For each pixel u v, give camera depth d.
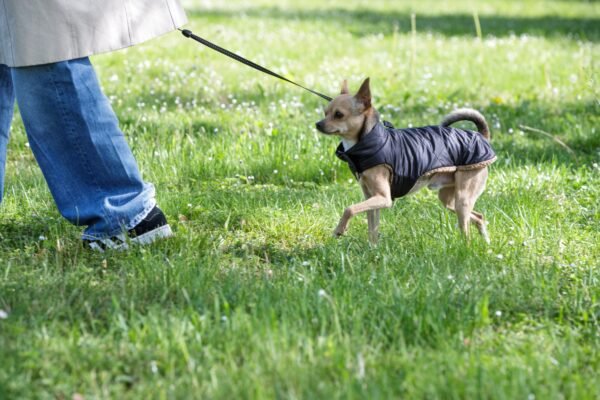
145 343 3.87
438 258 5.18
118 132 5.10
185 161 7.31
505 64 12.98
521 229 5.85
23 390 3.40
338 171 7.40
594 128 8.83
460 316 4.25
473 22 19.47
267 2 22.69
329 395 3.40
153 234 5.27
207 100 9.81
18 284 4.47
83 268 4.77
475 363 3.75
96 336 4.01
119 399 3.45
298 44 14.38
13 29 4.74
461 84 11.35
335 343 3.87
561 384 3.66
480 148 5.56
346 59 12.95
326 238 5.71
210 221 5.95
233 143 7.74
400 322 4.13
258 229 5.88
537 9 23.41
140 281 4.66
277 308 4.23
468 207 5.61
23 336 3.85
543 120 9.35
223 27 16.00
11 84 5.28
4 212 5.89
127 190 5.20
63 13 4.77
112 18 4.93
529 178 7.14
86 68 4.93
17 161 7.46
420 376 3.57
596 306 4.54
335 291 4.41
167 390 3.47
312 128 8.43
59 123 4.95
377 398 3.35
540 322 4.38
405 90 10.80
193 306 4.32
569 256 5.38
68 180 5.09
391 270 4.89
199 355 3.76
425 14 21.17
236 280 4.66
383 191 5.32
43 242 5.28
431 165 5.39
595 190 6.78
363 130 5.40
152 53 12.75
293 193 6.63
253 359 3.70
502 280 4.86
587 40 16.17
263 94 9.97
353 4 23.30
